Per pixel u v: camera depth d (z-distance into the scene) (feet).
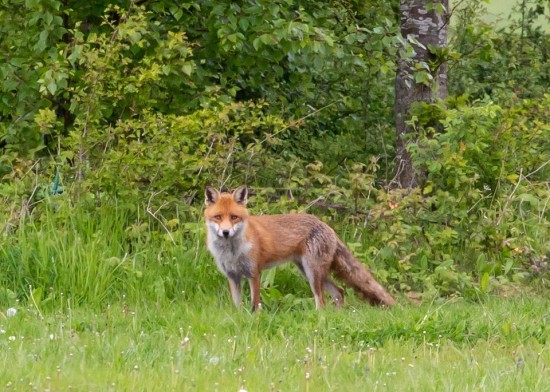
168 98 55.52
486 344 32.63
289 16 55.36
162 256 44.24
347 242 47.65
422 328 33.78
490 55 61.72
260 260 41.16
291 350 31.09
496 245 48.21
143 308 39.42
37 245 42.09
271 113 62.54
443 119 53.88
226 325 35.14
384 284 45.11
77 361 28.30
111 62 48.70
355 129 67.92
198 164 47.11
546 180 56.54
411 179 55.26
